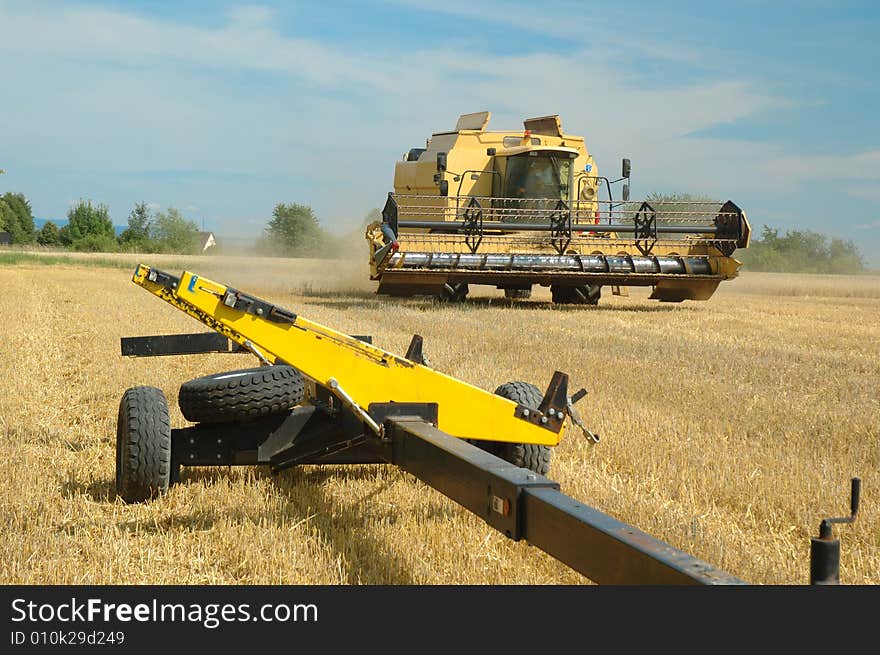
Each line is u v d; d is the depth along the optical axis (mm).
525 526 3451
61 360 12188
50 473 6316
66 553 4668
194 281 5008
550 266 18656
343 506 5500
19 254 74375
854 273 75750
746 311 21922
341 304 20672
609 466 6773
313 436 5656
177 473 5723
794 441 7484
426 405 5094
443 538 4867
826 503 5707
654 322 17891
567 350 12633
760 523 5457
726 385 10164
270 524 5137
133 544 4867
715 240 19344
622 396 9438
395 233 18141
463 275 18516
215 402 5453
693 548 4824
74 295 25516
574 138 21594
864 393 9781
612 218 19625
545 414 5359
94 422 8117
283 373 5621
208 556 4684
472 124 21859
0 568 4430
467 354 12047
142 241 110875
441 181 20375
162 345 7594
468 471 3898
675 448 7109
